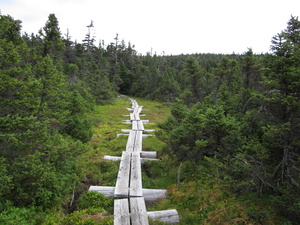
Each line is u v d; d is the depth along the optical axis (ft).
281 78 22.71
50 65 37.78
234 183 24.21
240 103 40.29
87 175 35.73
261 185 24.40
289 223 19.51
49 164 27.07
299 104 21.20
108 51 217.97
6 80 24.68
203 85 85.05
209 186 29.58
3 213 20.43
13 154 24.02
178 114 49.24
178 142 35.91
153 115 93.45
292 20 28.86
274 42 23.27
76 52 183.73
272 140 24.08
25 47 47.91
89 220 22.36
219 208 24.71
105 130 63.31
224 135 30.73
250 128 29.89
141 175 36.04
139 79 184.44
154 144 51.49
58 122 38.52
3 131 23.76
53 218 23.09
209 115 30.86
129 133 59.57
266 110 25.95
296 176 23.13
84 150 35.01
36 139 26.02
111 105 114.21
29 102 27.17
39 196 24.97
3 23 33.68
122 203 26.07
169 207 27.35
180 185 31.68
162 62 229.45
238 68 67.92
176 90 136.05
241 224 21.29
